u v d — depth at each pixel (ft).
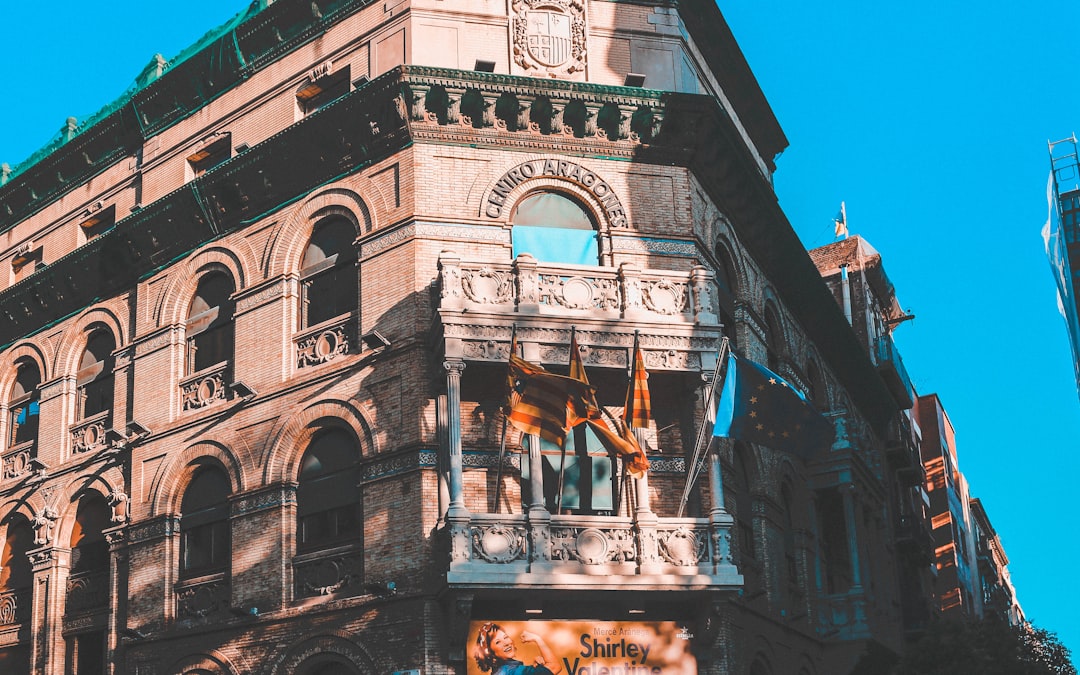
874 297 167.84
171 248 98.48
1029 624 118.42
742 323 95.91
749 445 94.07
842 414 110.63
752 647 85.76
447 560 72.69
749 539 91.35
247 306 91.09
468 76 84.69
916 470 153.99
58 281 108.06
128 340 102.01
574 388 75.10
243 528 85.51
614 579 73.05
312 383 84.94
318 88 93.35
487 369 77.97
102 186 109.70
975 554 244.42
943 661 97.14
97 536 100.01
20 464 109.09
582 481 80.74
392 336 81.51
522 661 73.97
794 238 106.63
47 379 108.78
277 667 80.23
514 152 86.63
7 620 105.09
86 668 97.81
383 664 75.25
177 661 86.28
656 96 88.12
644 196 88.38
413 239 82.58
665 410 83.61
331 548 81.30
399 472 78.18
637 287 81.00
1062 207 209.67
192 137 101.24
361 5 91.66
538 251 85.25
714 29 101.55
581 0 92.12
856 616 102.78
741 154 94.38
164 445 93.45
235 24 97.66
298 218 89.92
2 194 118.93
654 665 76.33
